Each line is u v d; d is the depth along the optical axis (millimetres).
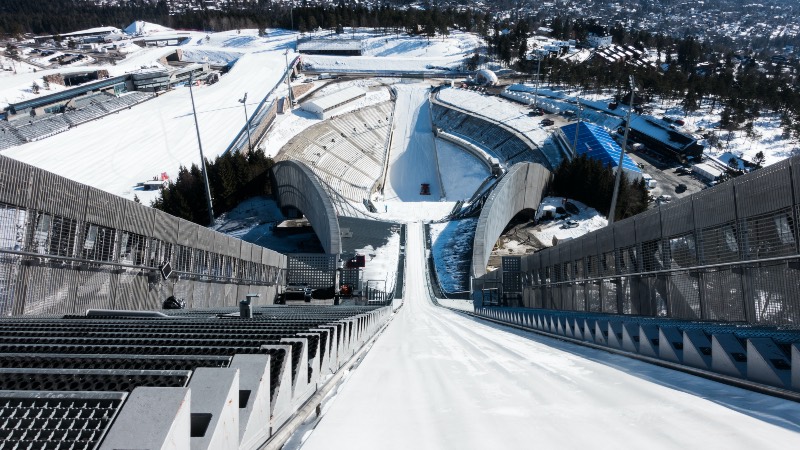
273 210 76562
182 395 3029
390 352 12062
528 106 137625
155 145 108812
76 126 118000
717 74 175250
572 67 154000
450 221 78250
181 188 74250
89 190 20094
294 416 5129
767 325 10609
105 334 6922
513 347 12984
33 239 17234
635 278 18266
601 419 5391
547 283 32750
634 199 80438
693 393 6758
